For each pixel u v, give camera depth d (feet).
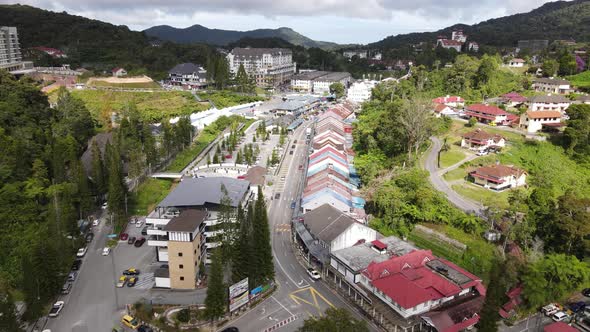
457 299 269.44
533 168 456.86
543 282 273.13
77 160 441.68
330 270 311.68
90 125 590.55
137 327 264.72
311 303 290.15
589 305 279.69
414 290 257.96
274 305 288.10
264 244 293.84
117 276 321.52
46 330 257.75
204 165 531.91
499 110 592.19
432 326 248.11
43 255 280.10
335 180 443.32
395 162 501.15
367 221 395.55
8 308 233.14
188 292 301.84
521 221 337.72
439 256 339.36
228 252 290.35
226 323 269.03
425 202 371.56
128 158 497.05
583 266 285.02
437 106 645.92
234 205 345.51
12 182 375.45
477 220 350.64
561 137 520.83
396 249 317.63
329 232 333.01
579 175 451.94
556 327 249.75
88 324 267.59
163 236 325.21
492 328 221.46
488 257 317.22
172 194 366.84
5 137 399.44
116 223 391.04
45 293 281.54
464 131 572.10
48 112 536.01
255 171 491.72
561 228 313.73
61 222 338.13
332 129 654.94
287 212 432.66
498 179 409.49
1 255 320.70
